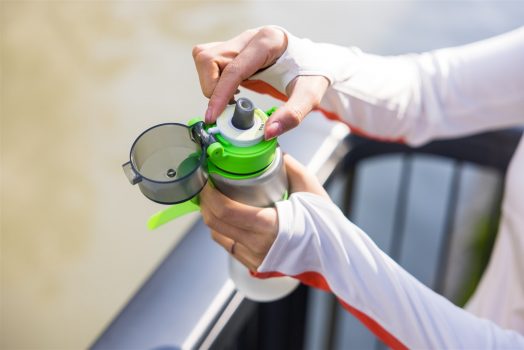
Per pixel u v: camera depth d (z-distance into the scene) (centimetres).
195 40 359
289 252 81
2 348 260
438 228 286
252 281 89
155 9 376
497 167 127
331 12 373
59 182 316
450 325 82
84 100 340
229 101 80
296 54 86
